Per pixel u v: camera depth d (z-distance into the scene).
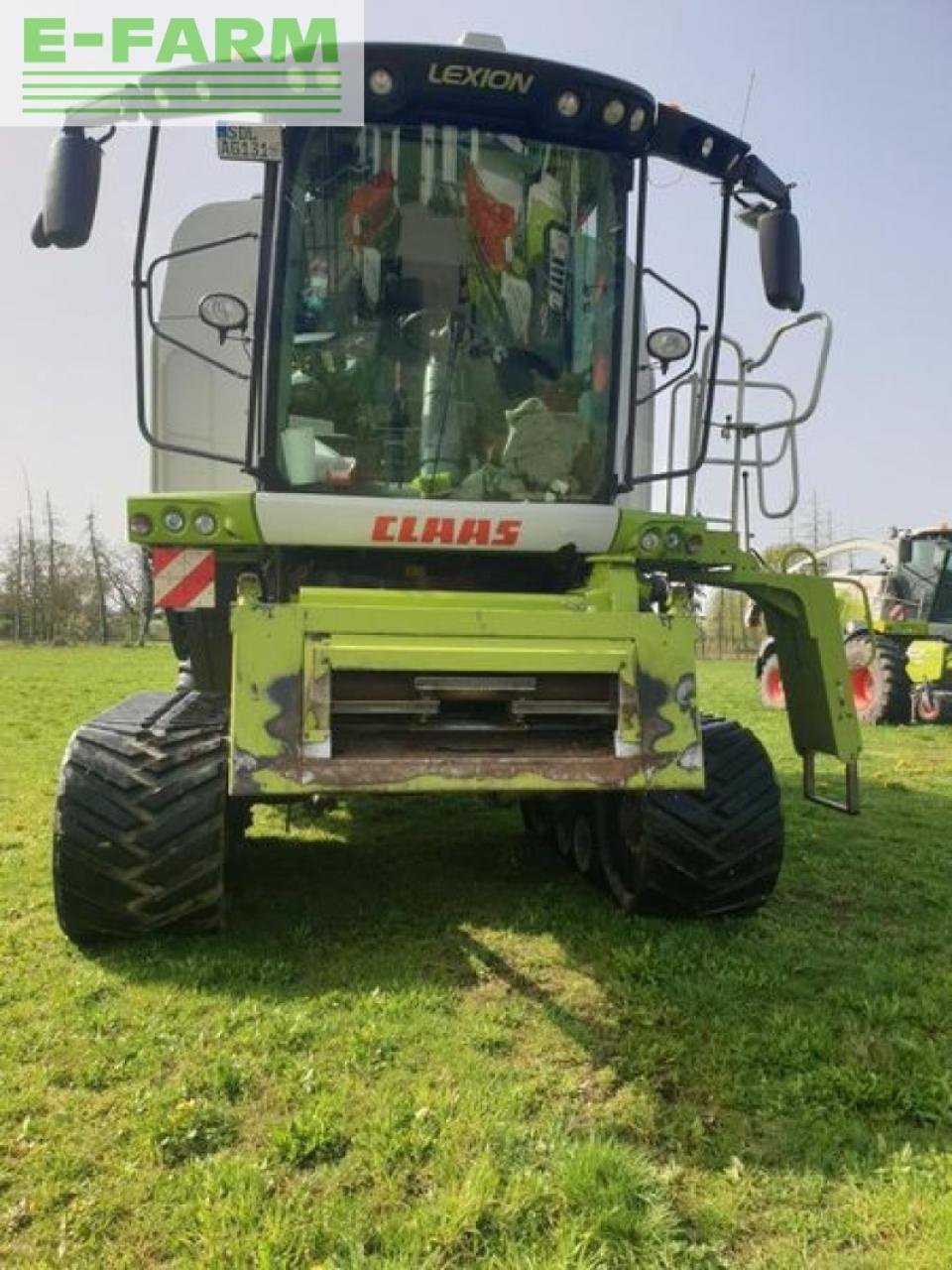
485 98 4.01
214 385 4.66
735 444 4.50
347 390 4.18
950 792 7.42
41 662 24.91
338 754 3.33
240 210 4.73
